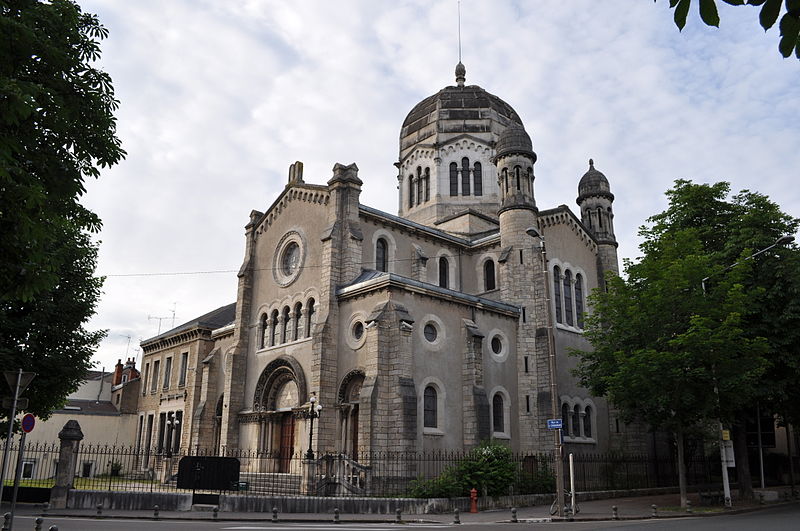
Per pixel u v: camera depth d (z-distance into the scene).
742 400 28.69
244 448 39.09
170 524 21.14
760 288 29.22
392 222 39.91
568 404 39.06
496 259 42.47
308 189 40.03
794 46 4.89
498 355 37.03
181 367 52.81
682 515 25.50
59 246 25.94
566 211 43.50
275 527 20.45
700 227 35.19
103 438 55.72
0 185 11.23
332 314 35.06
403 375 30.81
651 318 29.72
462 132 52.03
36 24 13.73
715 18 4.80
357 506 25.69
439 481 28.14
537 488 32.31
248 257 43.84
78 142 14.27
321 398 33.34
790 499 34.38
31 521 21.55
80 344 28.19
